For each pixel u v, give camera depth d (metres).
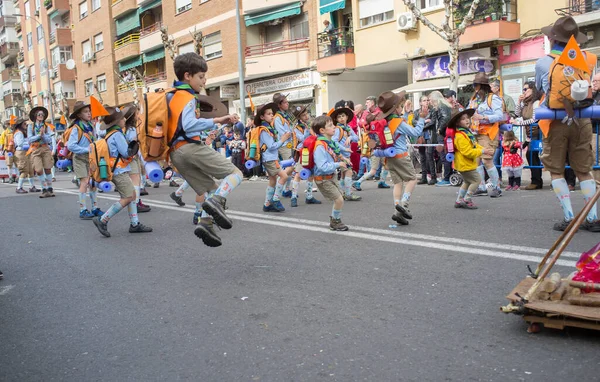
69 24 49.16
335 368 3.31
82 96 47.47
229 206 10.32
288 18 27.28
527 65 17.91
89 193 10.13
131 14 39.00
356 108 14.19
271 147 9.25
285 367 3.36
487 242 6.12
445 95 11.38
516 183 10.98
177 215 9.58
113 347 3.81
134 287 5.23
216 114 5.76
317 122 7.07
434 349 3.50
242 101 25.36
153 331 4.07
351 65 23.17
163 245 7.06
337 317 4.14
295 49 26.09
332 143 7.15
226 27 29.33
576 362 3.21
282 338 3.80
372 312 4.20
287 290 4.86
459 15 18.73
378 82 26.14
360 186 12.54
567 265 5.05
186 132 5.29
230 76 29.39
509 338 3.60
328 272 5.34
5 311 4.71
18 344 3.95
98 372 3.43
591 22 16.16
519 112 11.34
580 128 6.27
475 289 4.58
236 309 4.44
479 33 18.06
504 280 4.76
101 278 5.62
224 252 6.44
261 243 6.79
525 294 3.68
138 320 4.32
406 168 7.41
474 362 3.29
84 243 7.49
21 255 6.94
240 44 25.19
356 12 22.78
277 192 9.45
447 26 14.96
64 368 3.50
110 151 7.68
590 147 6.36
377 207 9.30
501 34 17.61
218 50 30.52
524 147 10.94
